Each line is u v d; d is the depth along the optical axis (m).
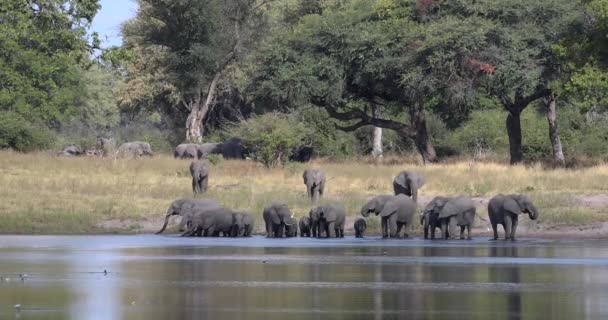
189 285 19.06
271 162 47.41
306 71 52.62
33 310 16.23
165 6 65.25
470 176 40.38
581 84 46.53
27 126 55.31
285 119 53.53
